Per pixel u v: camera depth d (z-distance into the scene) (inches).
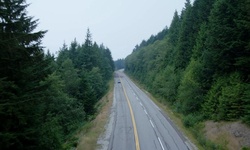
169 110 1408.7
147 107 1493.6
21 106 388.5
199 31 1423.5
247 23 805.2
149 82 2603.3
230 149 724.7
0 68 407.2
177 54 1740.9
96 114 1471.5
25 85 448.5
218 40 950.4
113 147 756.6
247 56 887.1
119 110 1395.2
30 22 484.7
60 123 1161.4
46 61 491.5
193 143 804.0
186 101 1156.5
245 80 909.8
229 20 952.9
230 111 857.5
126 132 926.4
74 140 858.8
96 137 863.1
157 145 776.3
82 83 1706.4
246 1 791.7
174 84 1512.1
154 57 3213.6
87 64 2455.7
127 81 3754.9
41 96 459.8
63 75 1654.8
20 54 418.3
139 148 747.4
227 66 954.1
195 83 1114.1
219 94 965.2
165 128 990.4
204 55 1087.6
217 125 884.6
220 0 995.3
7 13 397.1
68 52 2508.6
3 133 368.5
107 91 2618.1
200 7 1576.0
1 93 371.6
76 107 1471.5
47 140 486.6
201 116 1023.6
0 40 368.8
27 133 410.3
